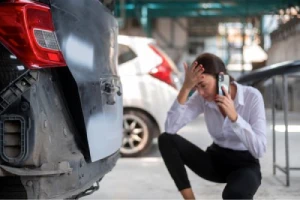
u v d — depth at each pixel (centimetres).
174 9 1919
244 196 251
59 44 216
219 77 262
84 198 384
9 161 193
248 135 252
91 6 253
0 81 196
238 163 283
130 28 1786
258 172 276
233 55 2248
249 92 272
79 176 224
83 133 237
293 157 497
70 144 228
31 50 198
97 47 261
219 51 2508
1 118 194
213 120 287
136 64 595
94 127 247
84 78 238
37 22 203
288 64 415
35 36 200
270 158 466
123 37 606
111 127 277
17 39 196
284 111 427
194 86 278
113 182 453
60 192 205
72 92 230
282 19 1623
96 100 252
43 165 197
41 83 205
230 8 1898
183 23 2203
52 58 209
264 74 425
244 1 1769
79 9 237
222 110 270
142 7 1822
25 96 195
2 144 194
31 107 195
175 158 285
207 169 294
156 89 588
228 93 260
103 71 269
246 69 1884
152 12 1973
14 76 196
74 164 217
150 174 491
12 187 192
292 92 867
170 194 402
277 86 468
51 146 207
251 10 1839
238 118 253
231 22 2277
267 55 1587
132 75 591
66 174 209
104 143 263
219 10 1930
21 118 194
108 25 284
